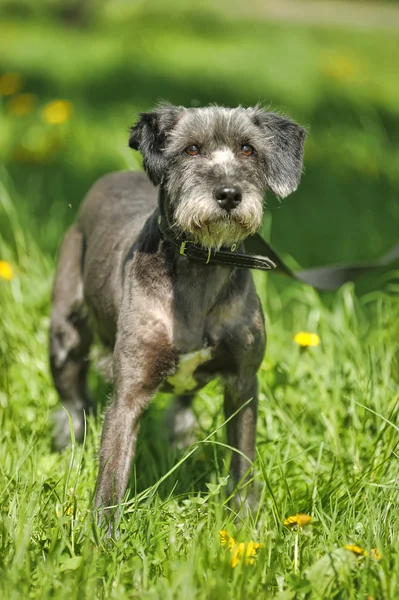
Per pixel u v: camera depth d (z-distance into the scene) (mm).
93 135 17469
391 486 6465
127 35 32844
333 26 40250
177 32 34906
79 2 35031
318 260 13320
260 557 5461
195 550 5527
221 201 6633
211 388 8414
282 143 7281
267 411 7938
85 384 9023
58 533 5773
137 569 5398
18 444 7316
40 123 17672
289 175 7219
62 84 22719
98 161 16500
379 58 31344
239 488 6453
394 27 41156
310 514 6457
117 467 6680
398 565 5367
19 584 5102
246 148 7105
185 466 7344
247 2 46375
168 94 22031
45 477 6926
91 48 28922
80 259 8812
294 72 25625
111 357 8031
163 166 6945
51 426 8375
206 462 7422
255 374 7211
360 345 9000
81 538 5855
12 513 6051
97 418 8250
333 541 5926
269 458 7379
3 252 10281
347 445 7625
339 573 5332
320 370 8625
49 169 16172
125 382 6887
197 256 6781
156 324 6867
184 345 6914
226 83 23625
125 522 6152
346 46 33594
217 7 42312
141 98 21359
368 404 7727
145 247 7035
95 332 8328
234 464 7180
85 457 7281
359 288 12406
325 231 14688
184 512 6508
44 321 9523
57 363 8703
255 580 5223
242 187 6734
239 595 5133
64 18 35219
